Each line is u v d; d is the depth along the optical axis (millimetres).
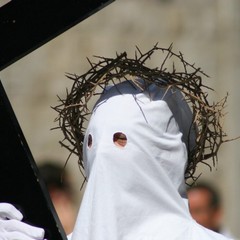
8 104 8570
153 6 20078
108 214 8359
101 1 8430
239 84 19922
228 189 19562
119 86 8875
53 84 20125
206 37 20047
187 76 9094
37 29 8555
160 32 20000
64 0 8484
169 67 19750
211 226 15164
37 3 8523
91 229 8328
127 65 8914
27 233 8445
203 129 9008
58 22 8516
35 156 19828
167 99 8836
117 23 20078
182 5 20094
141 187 8500
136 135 8594
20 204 8547
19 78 20188
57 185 14867
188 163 9070
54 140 19844
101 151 8531
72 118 9094
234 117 19781
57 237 8531
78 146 9156
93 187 8453
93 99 16859
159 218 8484
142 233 8398
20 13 8555
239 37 20016
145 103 8734
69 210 14797
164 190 8562
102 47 20094
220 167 19562
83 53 20156
